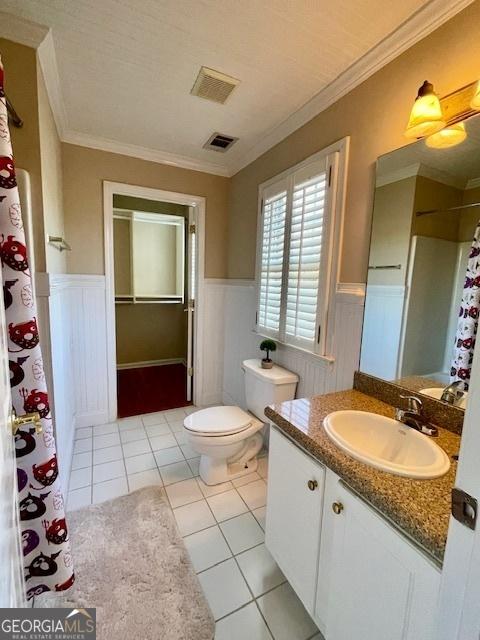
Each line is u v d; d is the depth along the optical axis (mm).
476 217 1068
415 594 675
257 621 1173
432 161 1177
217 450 1833
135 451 2293
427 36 1171
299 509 1138
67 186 2322
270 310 2213
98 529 1559
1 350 658
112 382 2713
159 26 1267
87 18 1238
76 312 2486
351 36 1282
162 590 1269
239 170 2717
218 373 3195
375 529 786
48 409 1027
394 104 1311
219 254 3014
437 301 1190
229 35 1302
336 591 927
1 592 550
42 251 1490
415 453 1058
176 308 4559
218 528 1604
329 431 1061
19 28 1274
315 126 1773
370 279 1434
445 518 689
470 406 461
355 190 1508
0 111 853
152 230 4219
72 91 1727
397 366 1328
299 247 1863
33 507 1017
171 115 1960
